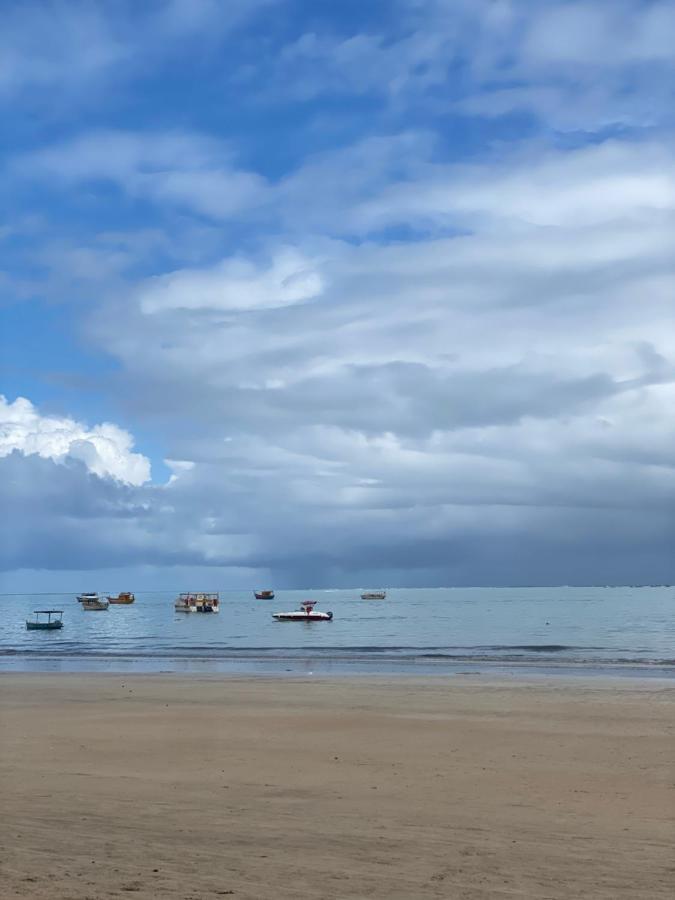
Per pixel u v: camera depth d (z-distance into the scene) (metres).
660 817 13.36
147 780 16.30
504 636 87.75
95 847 10.13
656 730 23.09
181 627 120.44
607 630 98.31
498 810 13.78
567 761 18.61
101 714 26.72
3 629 123.50
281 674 43.00
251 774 17.08
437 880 8.96
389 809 13.71
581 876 9.34
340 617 150.88
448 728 23.50
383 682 37.31
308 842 10.88
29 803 13.65
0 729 23.62
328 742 21.27
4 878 8.22
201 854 9.91
